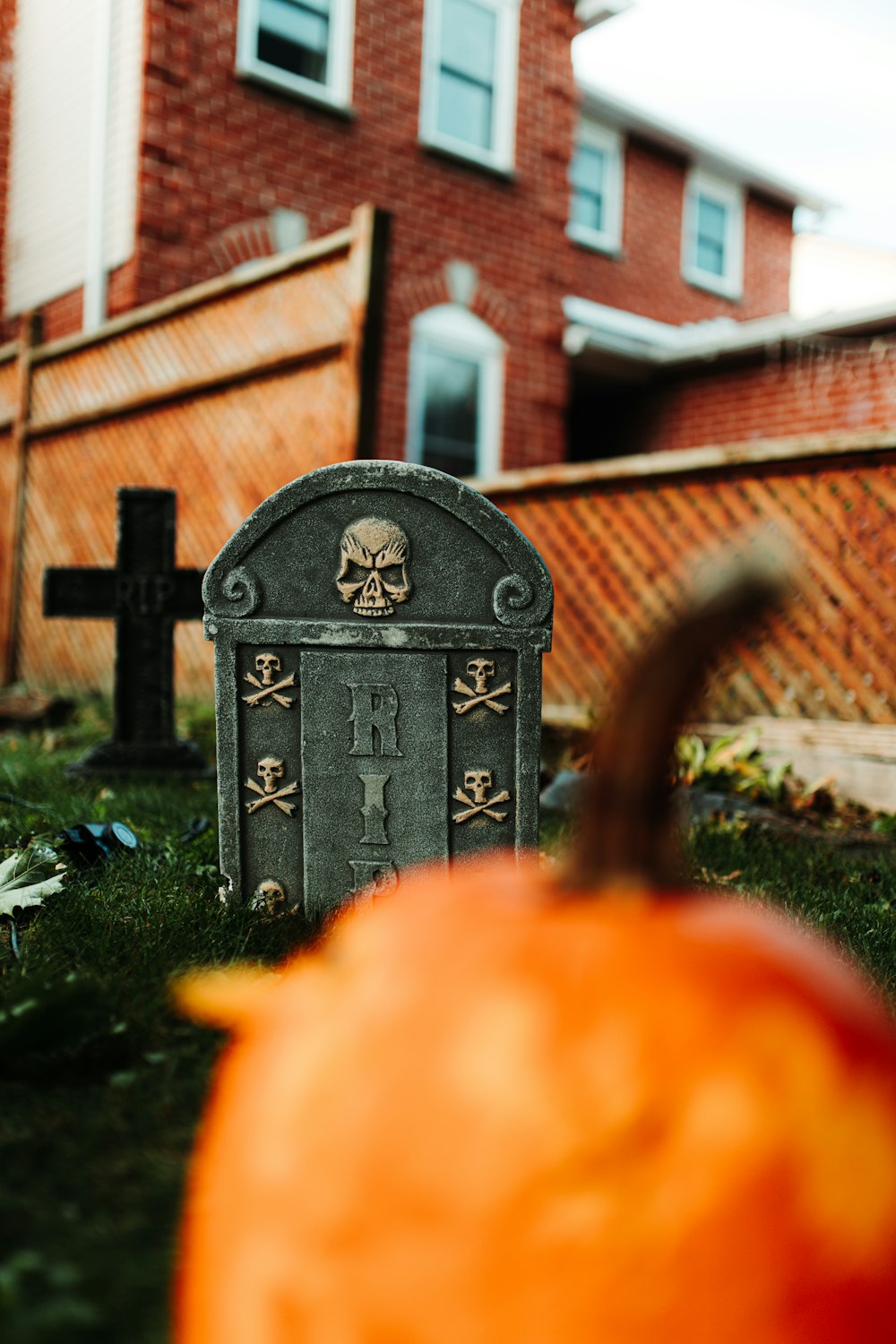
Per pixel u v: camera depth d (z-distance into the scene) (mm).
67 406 10008
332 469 3453
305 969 1375
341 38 10625
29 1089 2137
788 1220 947
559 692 7566
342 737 3490
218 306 8273
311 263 7461
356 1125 1039
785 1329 938
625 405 13680
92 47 10203
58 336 10680
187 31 9617
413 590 3445
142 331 9086
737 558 944
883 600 6176
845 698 6324
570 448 14242
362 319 7020
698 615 946
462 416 11422
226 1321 1103
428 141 11156
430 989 1069
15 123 11484
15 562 10617
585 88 14812
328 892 3508
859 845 5016
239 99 9961
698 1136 958
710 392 12875
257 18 10211
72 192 10461
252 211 10062
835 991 1055
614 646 7285
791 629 6508
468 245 11453
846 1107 977
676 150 16391
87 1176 1838
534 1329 963
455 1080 1017
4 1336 1459
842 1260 949
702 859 4305
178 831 4387
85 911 3092
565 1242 959
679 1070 974
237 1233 1102
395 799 3477
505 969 1046
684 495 6980
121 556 5988
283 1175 1069
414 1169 1007
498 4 11773
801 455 6352
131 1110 2064
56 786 5477
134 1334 1477
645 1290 946
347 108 10602
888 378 11453
